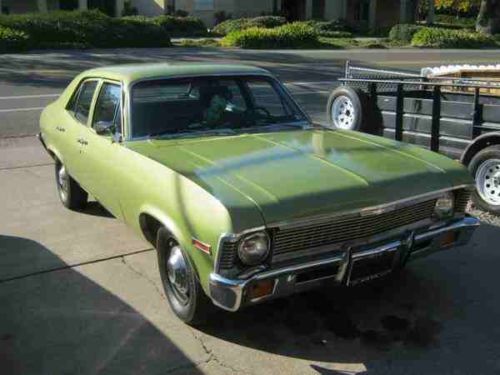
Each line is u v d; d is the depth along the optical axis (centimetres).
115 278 503
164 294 472
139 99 494
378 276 412
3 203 700
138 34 2869
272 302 460
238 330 422
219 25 3869
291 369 378
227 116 514
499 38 3756
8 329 425
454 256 540
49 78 1741
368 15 5191
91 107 554
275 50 2884
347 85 800
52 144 648
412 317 438
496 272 507
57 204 695
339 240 390
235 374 372
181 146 462
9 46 2433
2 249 566
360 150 457
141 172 439
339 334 417
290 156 435
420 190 410
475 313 442
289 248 375
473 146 642
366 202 386
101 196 527
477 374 370
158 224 448
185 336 415
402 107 728
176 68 530
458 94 719
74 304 460
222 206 361
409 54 2816
